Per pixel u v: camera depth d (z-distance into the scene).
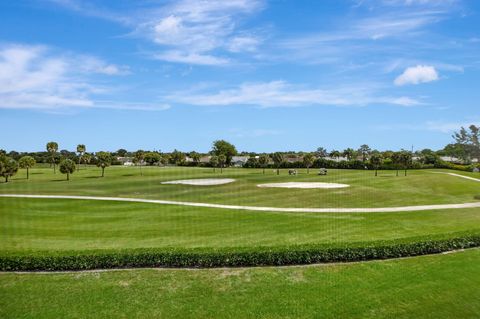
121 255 18.11
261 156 99.50
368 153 164.88
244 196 44.81
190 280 16.91
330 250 18.97
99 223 29.20
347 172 90.38
